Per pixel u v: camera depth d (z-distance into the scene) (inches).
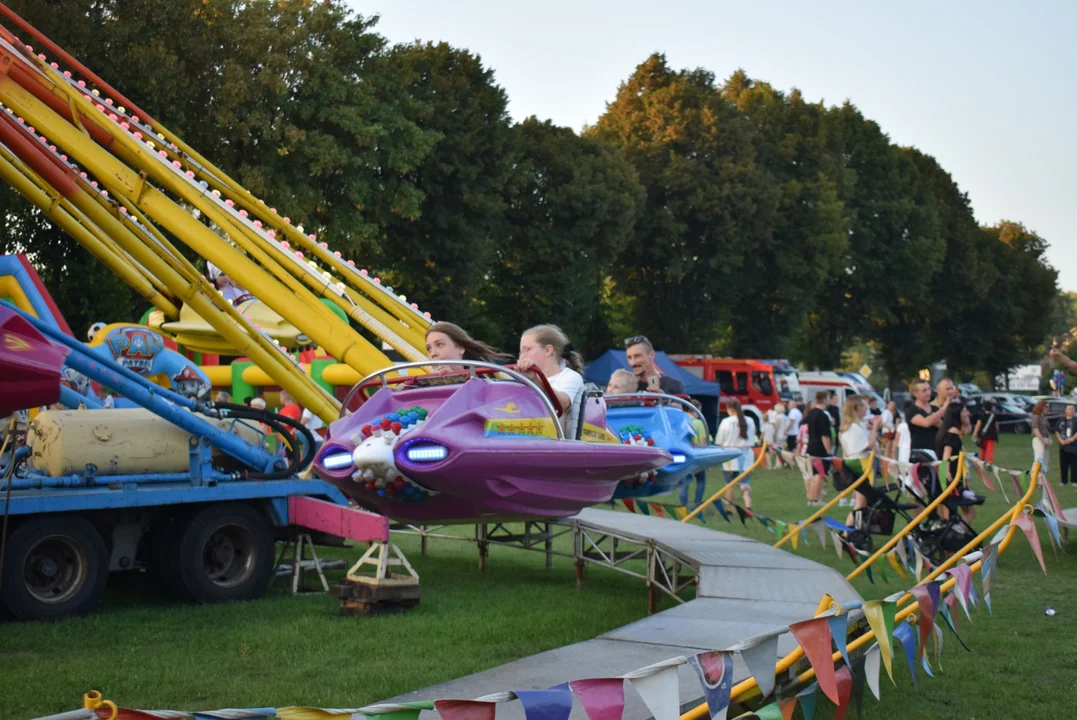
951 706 253.1
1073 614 357.4
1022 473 368.2
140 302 1165.7
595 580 446.6
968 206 3019.2
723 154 2097.7
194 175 483.5
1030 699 260.5
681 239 2078.0
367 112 1270.9
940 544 448.1
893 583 422.3
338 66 1277.1
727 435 708.7
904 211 2518.5
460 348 309.3
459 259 1573.6
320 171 1169.4
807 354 2792.8
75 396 432.8
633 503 470.6
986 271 2827.3
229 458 401.1
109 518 358.0
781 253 2186.3
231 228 446.6
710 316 2162.9
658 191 2075.5
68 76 470.9
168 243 445.7
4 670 269.1
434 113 1521.9
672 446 427.2
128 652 291.4
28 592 330.3
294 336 713.0
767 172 2155.5
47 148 432.5
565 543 557.3
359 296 478.0
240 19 1116.5
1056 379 907.4
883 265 2524.6
